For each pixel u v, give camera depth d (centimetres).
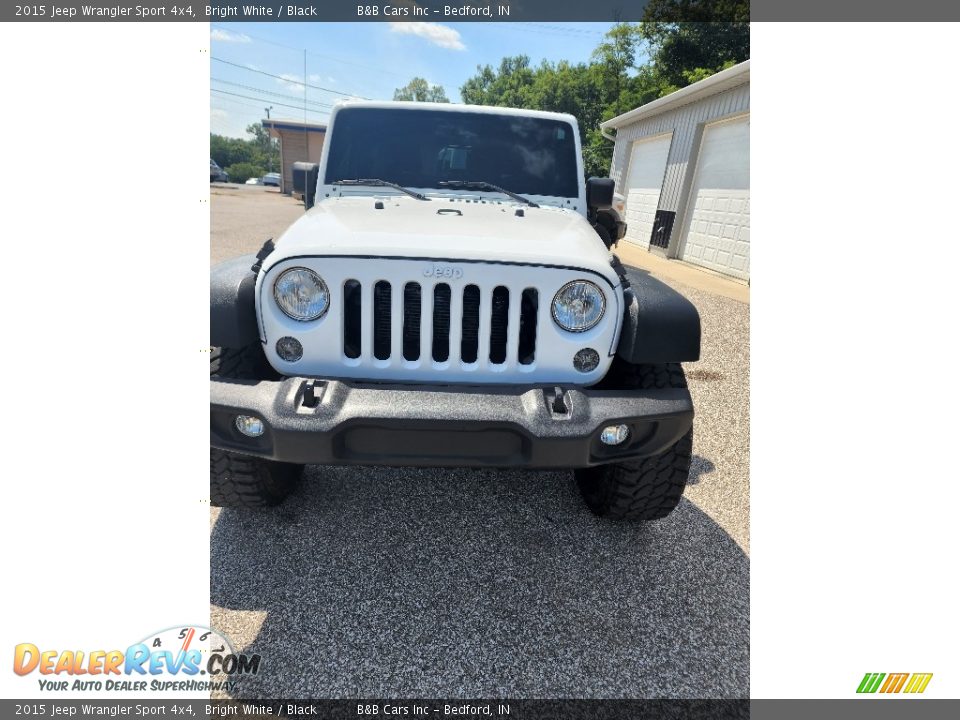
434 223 224
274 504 248
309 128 3138
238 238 1034
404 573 219
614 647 190
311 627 192
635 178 1341
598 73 2523
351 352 198
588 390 192
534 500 269
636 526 254
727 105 929
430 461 182
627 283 205
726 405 389
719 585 219
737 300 723
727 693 174
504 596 209
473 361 200
